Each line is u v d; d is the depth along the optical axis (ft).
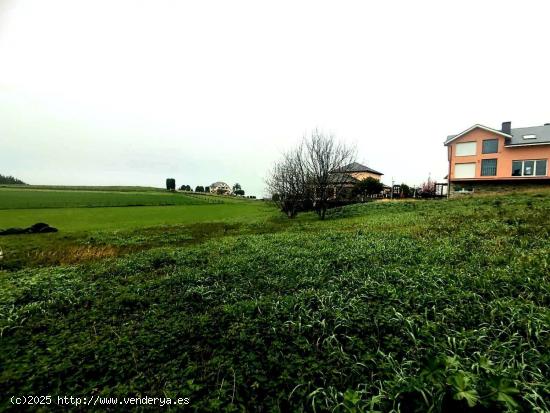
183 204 192.95
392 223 50.67
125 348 13.87
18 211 121.19
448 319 14.51
